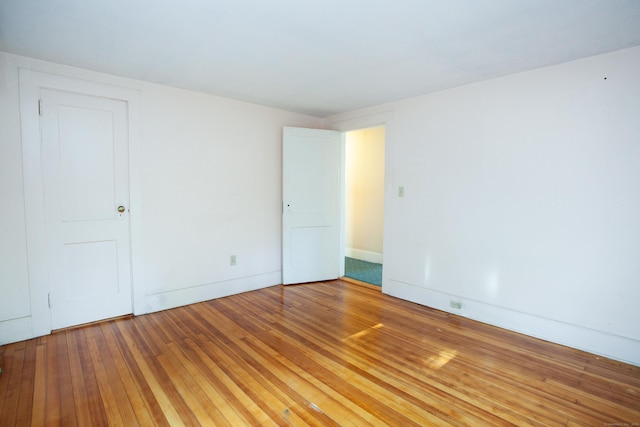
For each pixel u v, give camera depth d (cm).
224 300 376
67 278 294
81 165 297
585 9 185
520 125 288
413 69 282
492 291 310
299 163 430
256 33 218
